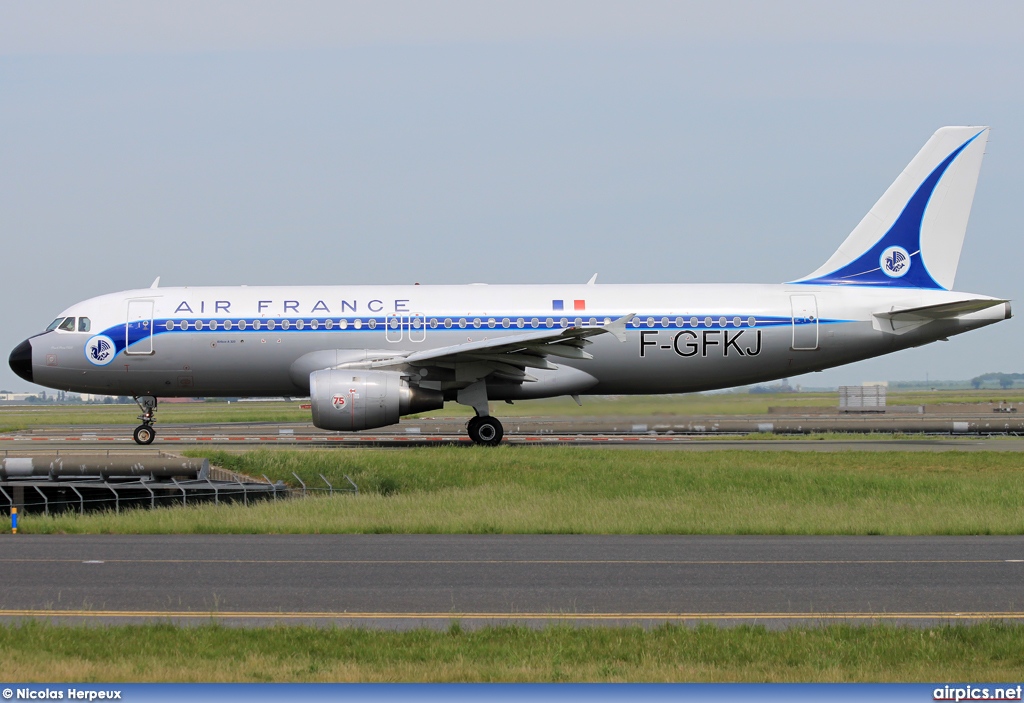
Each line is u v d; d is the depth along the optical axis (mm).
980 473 110062
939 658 41906
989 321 138875
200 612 49281
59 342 134875
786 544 69688
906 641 43656
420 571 59312
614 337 134000
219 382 136375
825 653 42406
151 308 135250
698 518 80438
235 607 50344
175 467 100500
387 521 78375
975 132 141000
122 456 101375
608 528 76000
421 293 136000
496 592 53875
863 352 138375
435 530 75688
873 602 51906
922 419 182125
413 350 133000
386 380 123750
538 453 117375
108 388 137500
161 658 41531
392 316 133625
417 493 96875
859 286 140250
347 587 54938
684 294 136500
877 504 89250
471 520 78688
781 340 135750
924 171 141000
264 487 97438
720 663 41469
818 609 50438
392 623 47562
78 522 78438
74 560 62500
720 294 136875
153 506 94062
